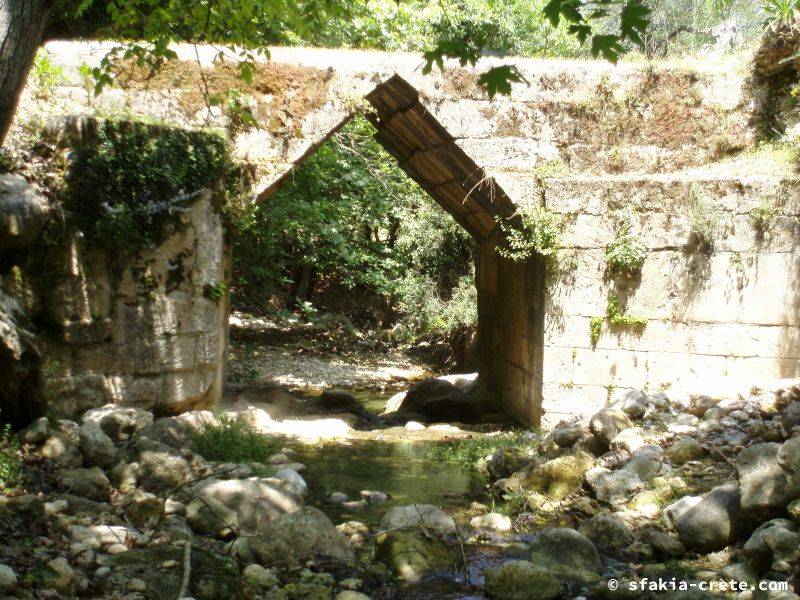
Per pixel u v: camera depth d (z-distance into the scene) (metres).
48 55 11.09
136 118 10.08
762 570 5.50
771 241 10.77
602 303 11.09
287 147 11.62
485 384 15.12
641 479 7.33
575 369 11.15
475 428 12.61
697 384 10.20
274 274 20.56
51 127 9.43
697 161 12.03
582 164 11.95
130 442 7.62
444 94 11.80
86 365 9.30
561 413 11.16
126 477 6.92
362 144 16.73
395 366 21.27
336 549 5.96
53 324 9.02
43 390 7.10
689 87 12.05
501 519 7.00
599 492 7.25
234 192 11.28
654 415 8.83
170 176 9.80
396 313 25.83
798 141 11.56
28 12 5.00
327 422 11.53
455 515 7.29
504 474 8.45
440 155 12.65
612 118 11.98
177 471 7.15
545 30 20.67
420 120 12.16
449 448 10.15
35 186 8.91
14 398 6.80
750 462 6.00
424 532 6.18
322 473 8.84
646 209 10.98
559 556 5.96
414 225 20.69
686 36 19.61
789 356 10.77
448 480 8.63
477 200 13.00
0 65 4.96
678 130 12.02
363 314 26.61
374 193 19.56
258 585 5.35
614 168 11.98
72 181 9.27
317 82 11.65
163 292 9.78
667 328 10.98
